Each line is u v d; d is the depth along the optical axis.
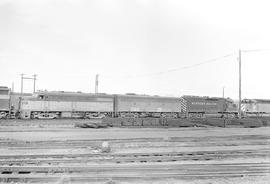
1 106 45.59
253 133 29.77
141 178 9.88
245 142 21.22
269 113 65.56
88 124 34.62
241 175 10.45
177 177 10.12
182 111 58.56
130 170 10.88
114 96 54.28
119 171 10.88
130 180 9.81
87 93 52.53
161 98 57.44
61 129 30.39
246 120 41.97
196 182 9.70
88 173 10.68
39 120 43.69
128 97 55.09
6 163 12.22
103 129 32.16
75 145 18.34
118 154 14.36
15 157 13.55
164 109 57.38
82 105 51.22
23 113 47.56
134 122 38.78
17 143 18.94
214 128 37.12
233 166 11.74
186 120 41.09
